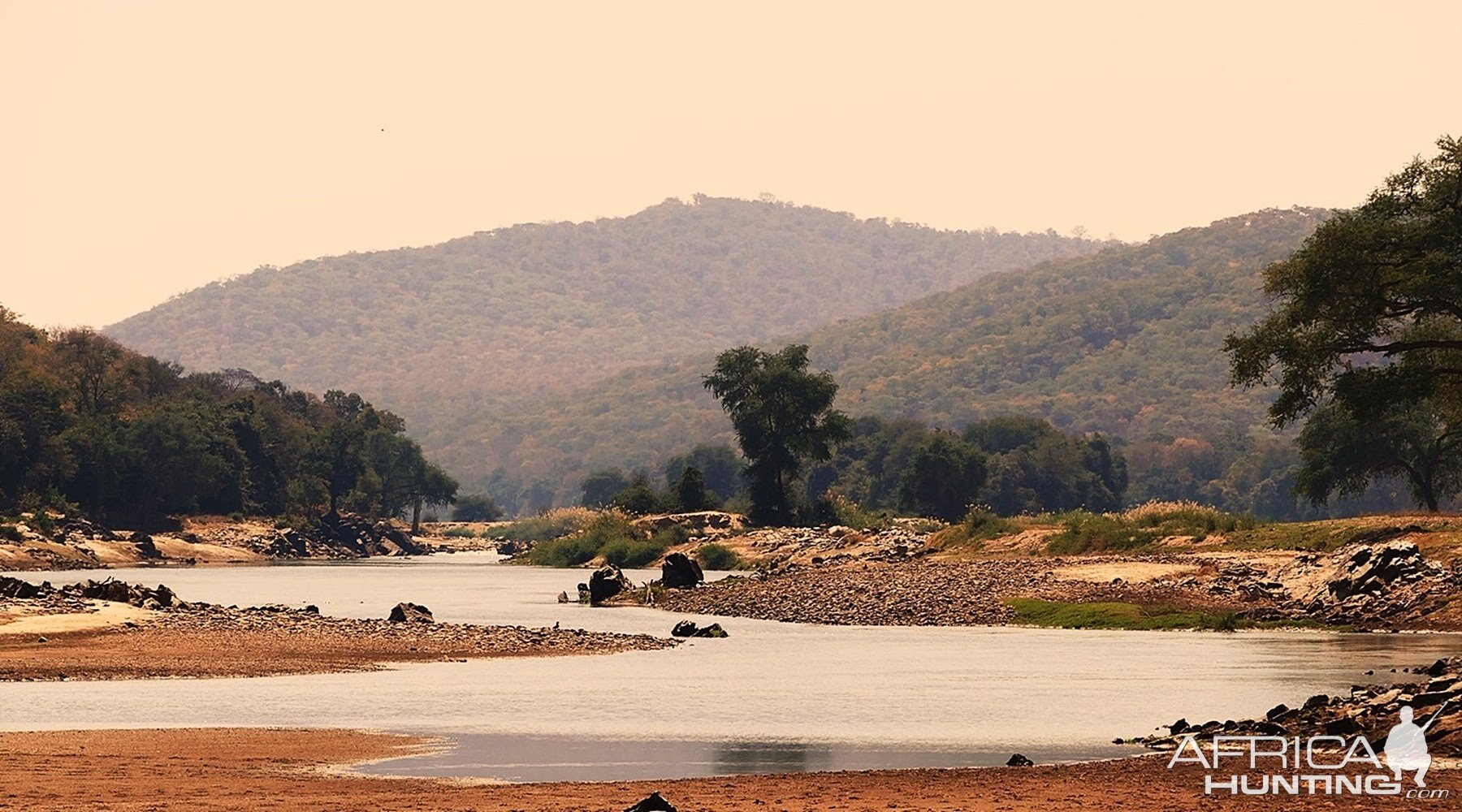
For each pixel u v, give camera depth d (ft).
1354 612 288.10
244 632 276.41
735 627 322.55
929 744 153.17
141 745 145.69
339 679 211.82
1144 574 348.59
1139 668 221.05
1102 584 342.44
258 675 215.92
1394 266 323.57
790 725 165.89
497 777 131.64
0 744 144.87
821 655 248.93
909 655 247.91
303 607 358.84
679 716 173.27
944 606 337.11
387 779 128.67
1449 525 334.24
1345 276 323.16
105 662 226.17
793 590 377.50
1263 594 315.17
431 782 126.93
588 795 117.80
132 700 185.06
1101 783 123.65
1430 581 289.33
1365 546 310.04
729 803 114.21
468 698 188.85
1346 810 110.93
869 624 327.26
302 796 117.60
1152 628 295.28
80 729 158.61
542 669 226.79
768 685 203.51
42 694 190.29
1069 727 164.25
